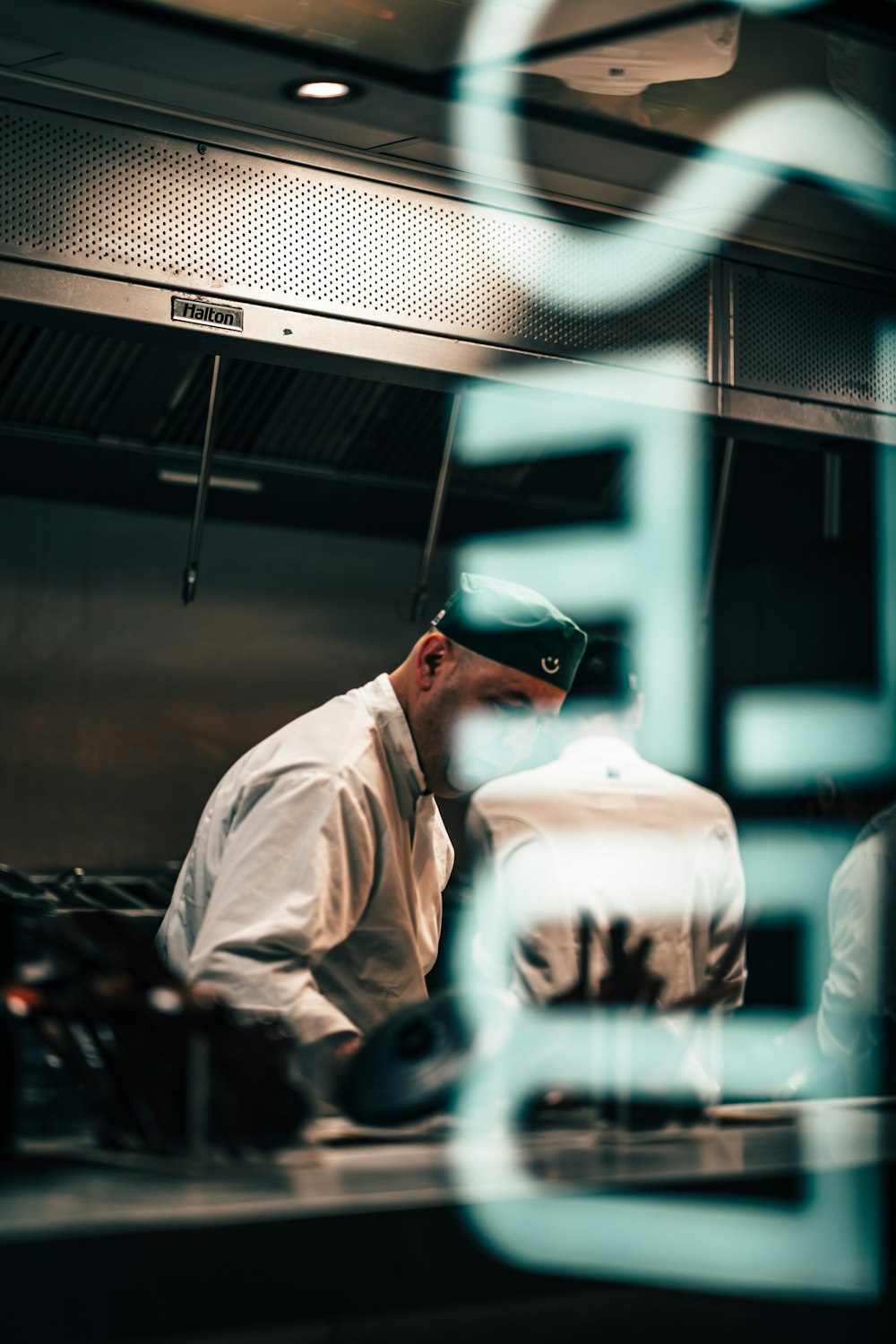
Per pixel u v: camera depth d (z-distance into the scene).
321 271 2.17
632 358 2.44
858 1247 1.31
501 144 2.15
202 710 3.39
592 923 1.42
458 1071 1.30
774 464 3.83
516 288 2.33
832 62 1.74
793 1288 1.27
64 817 3.23
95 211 2.00
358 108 2.03
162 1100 1.21
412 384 2.33
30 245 1.95
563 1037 1.38
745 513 3.91
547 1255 1.15
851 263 2.70
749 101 1.88
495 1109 1.40
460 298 2.28
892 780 3.49
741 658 3.85
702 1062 1.58
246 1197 1.12
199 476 2.92
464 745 1.75
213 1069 1.20
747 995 3.72
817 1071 2.44
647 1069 1.40
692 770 3.92
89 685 3.26
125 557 3.30
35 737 3.20
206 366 3.05
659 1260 1.21
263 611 3.47
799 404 2.62
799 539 3.79
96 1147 1.29
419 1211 1.11
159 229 2.04
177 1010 1.19
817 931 3.58
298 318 2.15
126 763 3.30
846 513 3.71
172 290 2.05
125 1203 1.09
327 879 1.58
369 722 1.74
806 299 2.64
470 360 2.29
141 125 2.03
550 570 3.84
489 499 3.62
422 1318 1.11
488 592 1.73
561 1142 1.36
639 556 3.90
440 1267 1.11
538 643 1.71
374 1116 1.28
